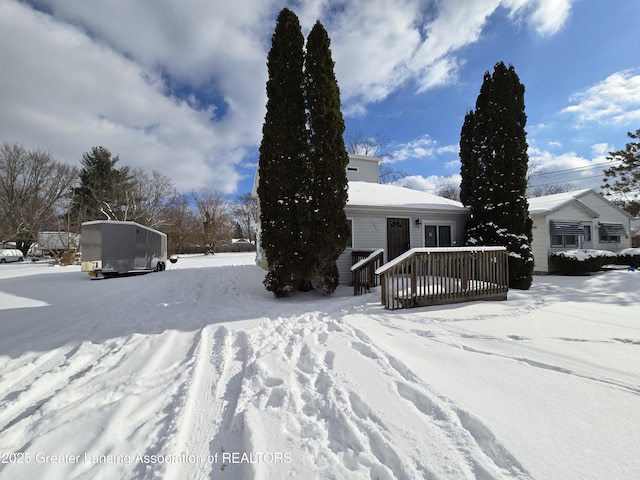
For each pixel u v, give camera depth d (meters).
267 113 8.02
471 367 3.04
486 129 10.45
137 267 13.06
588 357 3.24
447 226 12.19
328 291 8.08
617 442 1.84
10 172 29.39
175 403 2.61
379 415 2.24
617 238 15.02
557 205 12.90
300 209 7.69
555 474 1.60
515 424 2.04
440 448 1.86
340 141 8.18
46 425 2.28
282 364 3.33
